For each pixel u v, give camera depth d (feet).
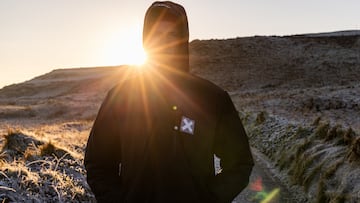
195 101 7.60
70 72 523.29
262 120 78.84
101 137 7.90
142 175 7.40
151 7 7.64
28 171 23.27
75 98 299.99
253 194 37.17
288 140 53.83
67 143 44.42
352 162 34.27
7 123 154.51
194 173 7.39
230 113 7.95
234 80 295.28
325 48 356.18
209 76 309.42
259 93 225.35
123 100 7.72
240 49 363.15
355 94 136.15
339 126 46.75
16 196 18.81
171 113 7.47
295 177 40.68
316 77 284.82
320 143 44.78
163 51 7.59
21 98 378.53
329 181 34.09
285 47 367.66
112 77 440.45
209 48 368.27
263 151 60.23
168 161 7.35
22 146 34.45
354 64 304.91
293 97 146.61
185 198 7.29
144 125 7.48
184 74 7.73
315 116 94.17
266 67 319.06
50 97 360.69
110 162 8.00
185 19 7.79
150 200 7.36
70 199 21.86
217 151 8.11
